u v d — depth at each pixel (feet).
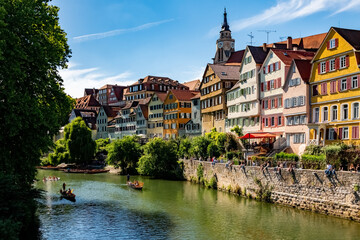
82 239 90.02
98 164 279.90
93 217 111.34
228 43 414.62
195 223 102.99
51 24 91.86
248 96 189.78
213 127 239.09
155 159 206.80
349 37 131.03
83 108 508.94
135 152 237.04
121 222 105.29
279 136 165.07
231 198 134.92
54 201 136.87
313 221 97.96
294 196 111.96
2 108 75.36
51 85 91.86
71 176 220.84
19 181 83.61
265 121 177.27
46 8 94.27
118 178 209.46
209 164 164.86
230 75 230.68
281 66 163.94
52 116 86.99
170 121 291.58
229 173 146.61
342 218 96.02
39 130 84.43
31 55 81.66
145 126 322.14
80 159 272.10
